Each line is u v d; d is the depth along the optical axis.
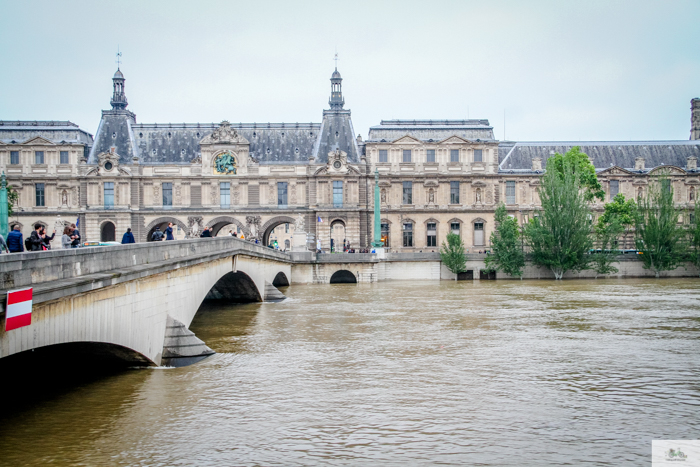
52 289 19.42
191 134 106.81
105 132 104.69
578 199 92.25
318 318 50.69
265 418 25.12
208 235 52.28
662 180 96.12
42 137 101.00
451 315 52.22
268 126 107.81
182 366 32.38
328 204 101.94
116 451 21.61
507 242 92.88
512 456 21.67
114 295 24.92
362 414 25.75
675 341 40.44
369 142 104.12
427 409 26.44
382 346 38.91
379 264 93.44
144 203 101.94
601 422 25.05
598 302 61.28
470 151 105.06
